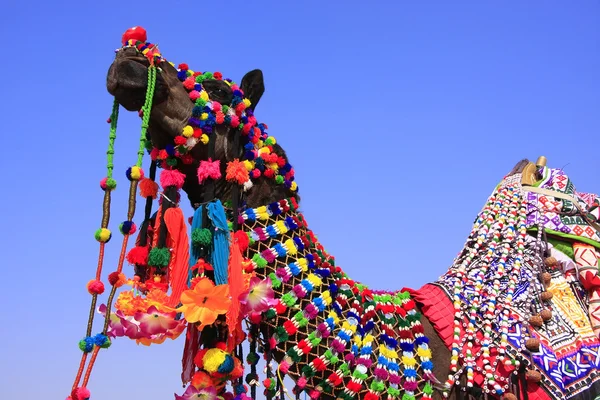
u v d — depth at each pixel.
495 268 3.76
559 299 3.81
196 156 3.29
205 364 2.96
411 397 3.30
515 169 4.30
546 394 3.40
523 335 3.50
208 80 3.35
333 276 3.39
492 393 3.38
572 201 4.09
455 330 3.47
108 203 2.90
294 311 3.22
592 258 3.91
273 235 3.25
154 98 3.14
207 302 2.87
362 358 3.23
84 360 2.67
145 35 3.18
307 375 3.16
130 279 3.03
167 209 3.12
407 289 3.68
